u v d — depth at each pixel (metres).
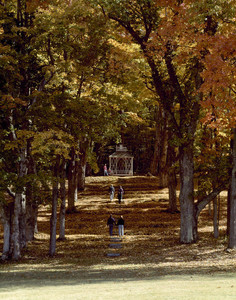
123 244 23.61
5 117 18.91
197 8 14.79
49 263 18.67
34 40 17.77
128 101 24.64
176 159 31.05
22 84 20.23
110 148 61.16
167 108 23.62
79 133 18.72
